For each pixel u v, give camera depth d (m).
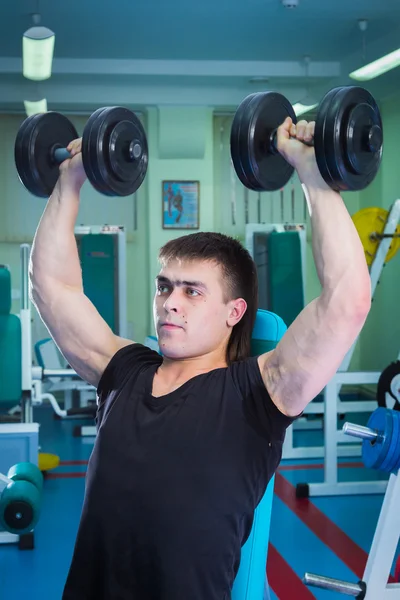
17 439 3.11
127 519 1.05
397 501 2.07
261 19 5.04
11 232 6.85
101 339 1.24
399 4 4.76
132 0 4.64
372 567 2.08
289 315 5.83
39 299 1.26
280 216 7.21
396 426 2.07
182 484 1.04
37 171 1.26
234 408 1.07
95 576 1.08
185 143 6.88
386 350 6.93
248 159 1.11
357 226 5.06
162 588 1.02
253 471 1.07
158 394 1.13
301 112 6.07
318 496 4.04
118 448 1.08
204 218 7.06
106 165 1.15
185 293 1.15
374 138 1.01
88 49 5.75
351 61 5.97
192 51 5.82
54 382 5.73
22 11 4.84
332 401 4.07
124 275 5.97
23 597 2.75
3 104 6.64
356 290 1.01
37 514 2.71
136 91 6.62
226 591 1.05
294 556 3.15
